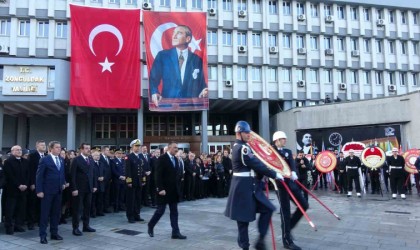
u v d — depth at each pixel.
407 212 10.59
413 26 34.50
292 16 31.30
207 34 29.48
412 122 22.34
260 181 5.72
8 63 24.70
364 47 33.09
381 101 23.73
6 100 24.66
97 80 25.16
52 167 7.61
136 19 26.28
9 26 26.31
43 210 7.43
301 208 6.41
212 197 16.39
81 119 31.02
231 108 33.62
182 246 6.76
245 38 30.48
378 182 16.27
